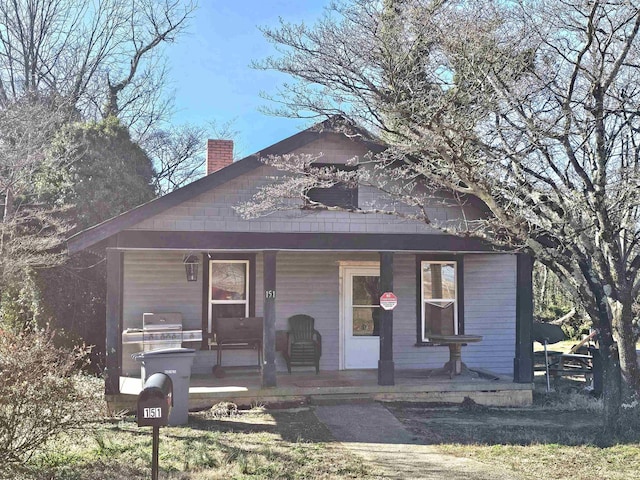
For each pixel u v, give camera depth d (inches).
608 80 323.0
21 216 605.3
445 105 343.6
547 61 364.5
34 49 1043.3
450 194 486.6
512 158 359.9
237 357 543.2
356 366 561.9
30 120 678.5
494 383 481.7
